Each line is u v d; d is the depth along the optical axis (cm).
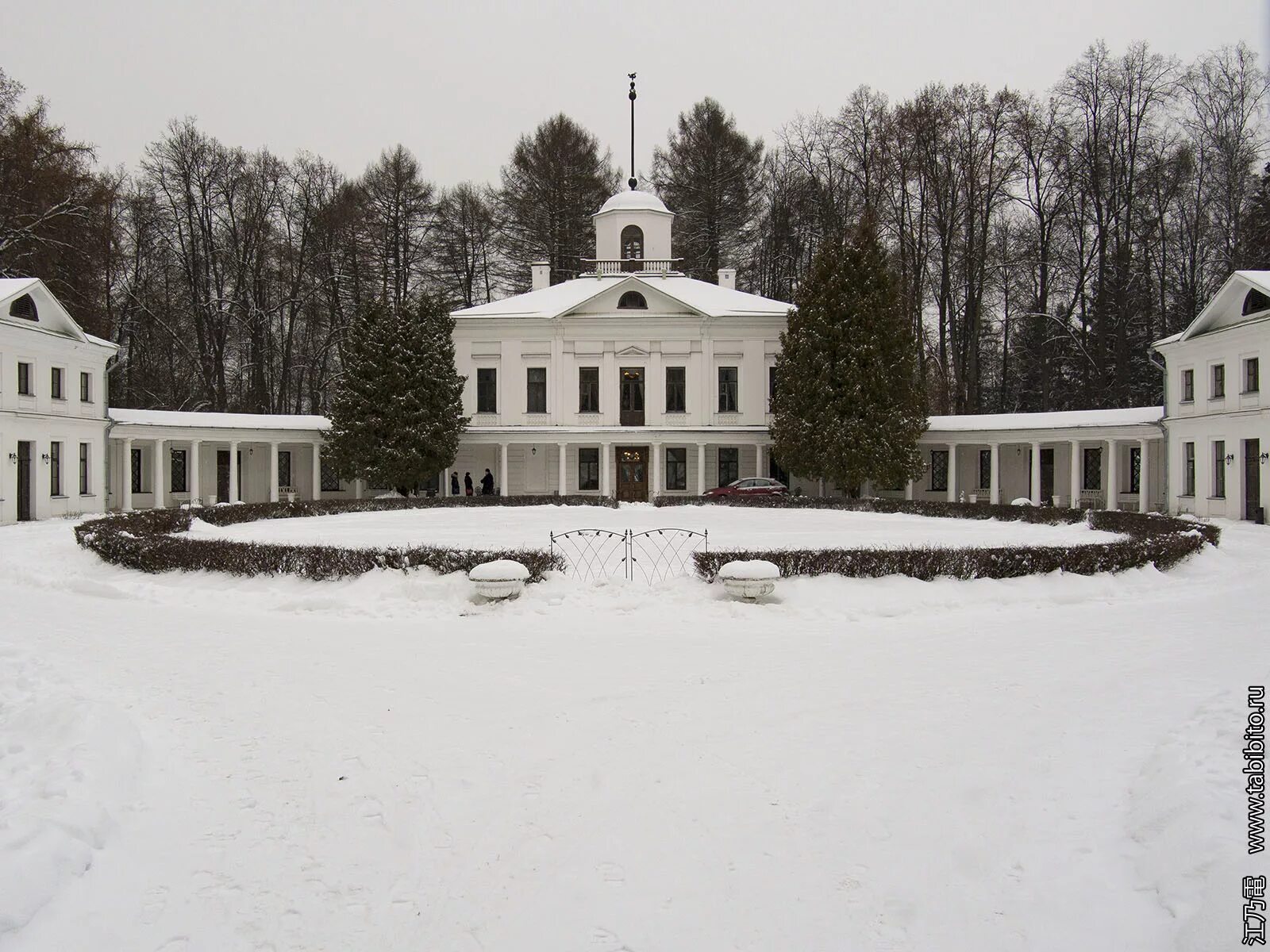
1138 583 1677
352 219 5759
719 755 736
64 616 1438
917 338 4528
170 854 575
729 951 459
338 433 4281
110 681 1000
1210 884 459
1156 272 5069
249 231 5647
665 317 4775
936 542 2377
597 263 5350
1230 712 731
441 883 536
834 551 1627
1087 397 4997
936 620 1368
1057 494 4362
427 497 4562
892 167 5225
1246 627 1215
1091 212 5066
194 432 4181
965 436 4334
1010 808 611
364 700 918
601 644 1195
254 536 2572
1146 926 457
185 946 472
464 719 848
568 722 833
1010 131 5022
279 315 5909
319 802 654
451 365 4481
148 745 777
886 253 4553
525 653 1141
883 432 3966
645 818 618
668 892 518
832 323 4088
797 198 5809
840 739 770
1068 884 507
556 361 4812
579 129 6538
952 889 513
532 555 1617
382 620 1396
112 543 1992
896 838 577
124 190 5275
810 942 465
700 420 4803
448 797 661
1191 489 3541
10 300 3209
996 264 5369
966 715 827
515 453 4894
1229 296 3244
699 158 6372
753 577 1462
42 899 504
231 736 803
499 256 6519
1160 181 4788
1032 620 1358
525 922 492
